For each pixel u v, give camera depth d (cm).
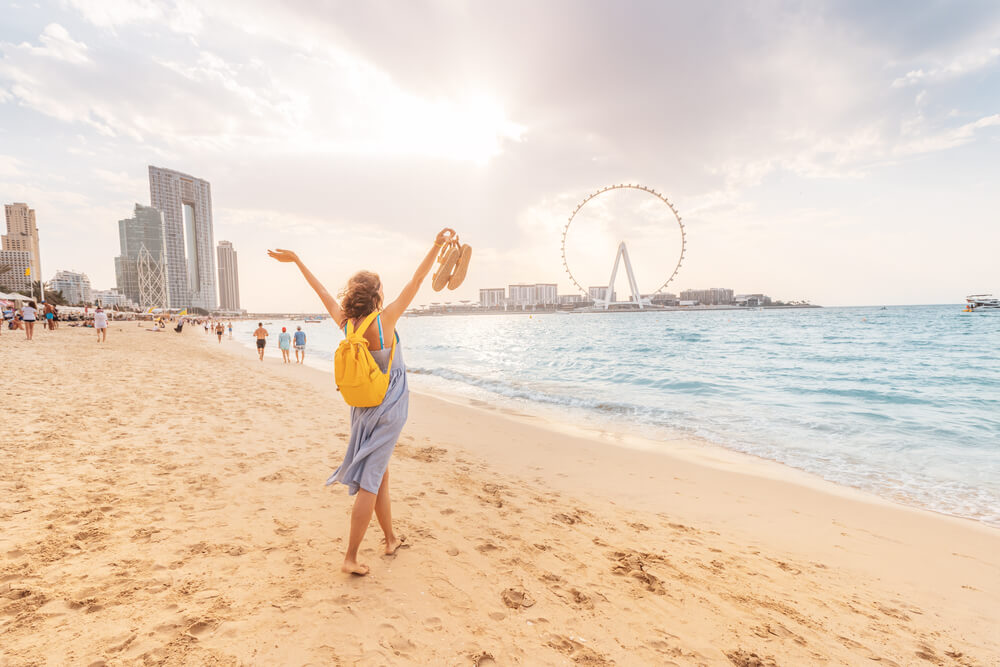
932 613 268
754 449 654
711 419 845
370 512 244
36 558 240
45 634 182
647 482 500
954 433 746
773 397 1085
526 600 242
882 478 537
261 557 261
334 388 1134
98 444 463
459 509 370
